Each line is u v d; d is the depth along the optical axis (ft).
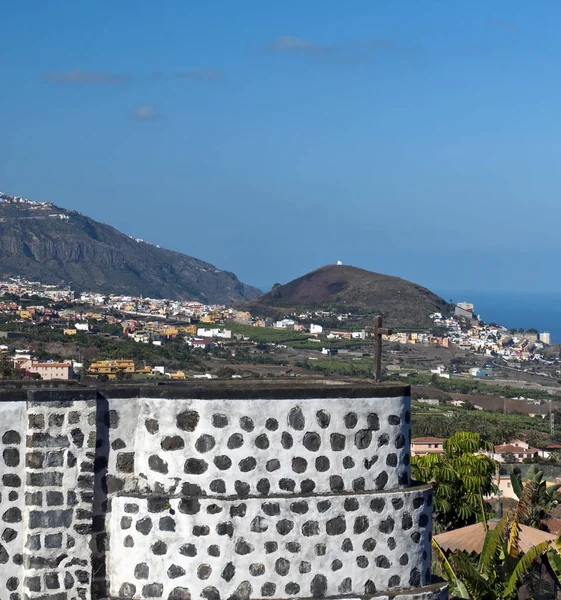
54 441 32.76
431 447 237.25
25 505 32.73
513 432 339.77
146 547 33.27
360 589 34.76
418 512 35.88
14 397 32.68
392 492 35.32
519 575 49.93
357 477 35.14
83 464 33.01
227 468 33.76
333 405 34.83
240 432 33.88
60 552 32.78
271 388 34.17
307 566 34.04
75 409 32.99
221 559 33.27
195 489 33.60
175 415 33.71
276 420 34.22
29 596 32.50
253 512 33.60
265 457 34.09
